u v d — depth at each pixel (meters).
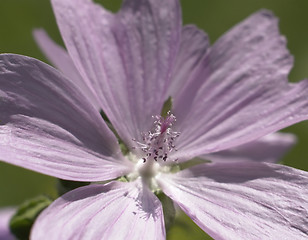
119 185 0.16
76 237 0.15
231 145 0.17
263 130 0.16
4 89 0.15
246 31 0.17
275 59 0.17
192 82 0.17
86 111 0.16
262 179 0.16
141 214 0.16
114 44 0.17
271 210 0.16
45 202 0.17
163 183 0.17
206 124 0.17
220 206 0.16
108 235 0.15
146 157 0.17
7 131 0.15
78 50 0.16
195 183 0.17
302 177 0.16
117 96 0.17
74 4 0.17
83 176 0.16
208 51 0.17
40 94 0.15
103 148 0.16
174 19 0.17
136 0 0.17
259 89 0.17
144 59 0.17
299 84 0.17
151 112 0.17
